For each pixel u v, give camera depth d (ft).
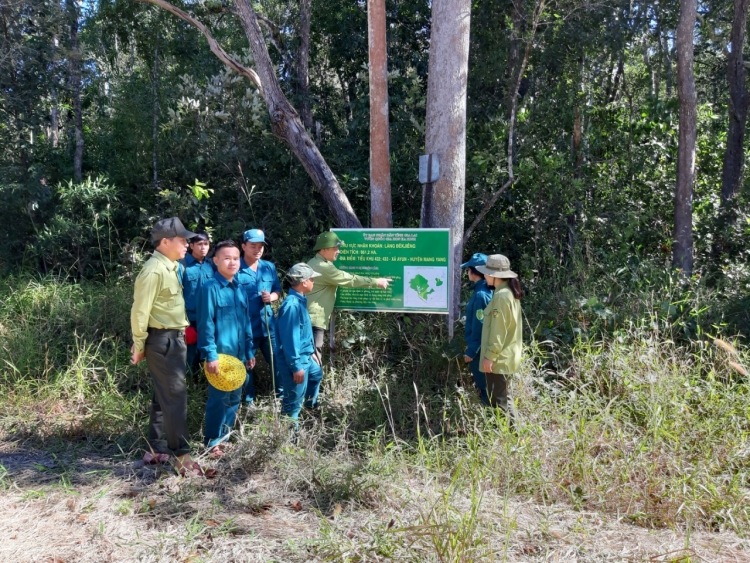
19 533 11.58
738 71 30.83
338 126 33.99
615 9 30.37
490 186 27.55
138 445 16.47
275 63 34.76
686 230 26.86
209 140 29.73
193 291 17.74
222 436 15.85
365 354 20.84
